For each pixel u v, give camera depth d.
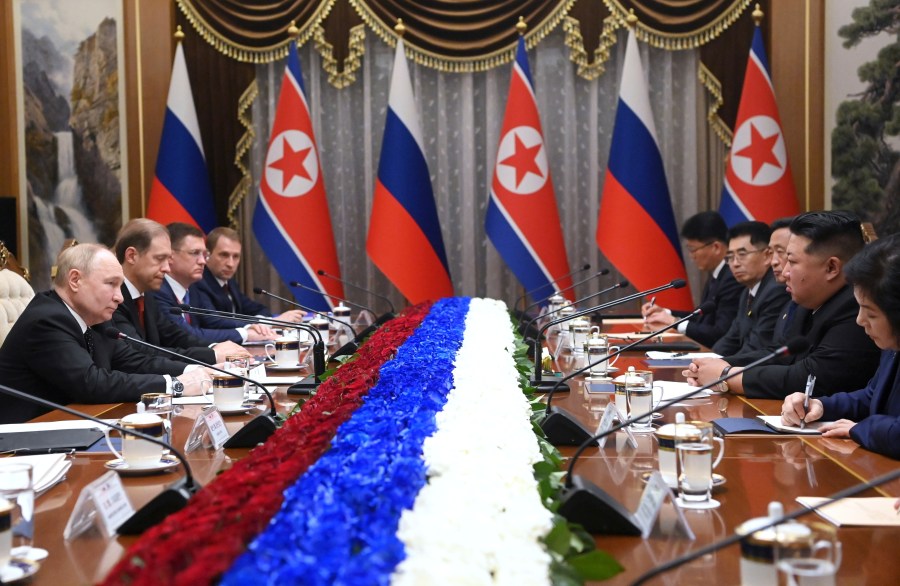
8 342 3.57
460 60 7.82
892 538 1.71
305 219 7.51
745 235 5.10
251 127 7.87
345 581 1.17
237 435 2.59
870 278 2.60
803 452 2.46
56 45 7.63
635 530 1.74
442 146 7.98
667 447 2.08
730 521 1.83
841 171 7.42
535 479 1.79
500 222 7.55
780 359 3.95
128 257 4.66
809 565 1.27
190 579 1.15
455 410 2.20
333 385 2.67
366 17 7.79
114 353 4.19
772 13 7.53
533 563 1.31
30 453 2.51
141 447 2.32
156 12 7.69
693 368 3.54
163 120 7.72
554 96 7.95
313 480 1.55
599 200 7.93
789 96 7.51
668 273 7.38
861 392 2.89
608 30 7.69
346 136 8.03
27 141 7.61
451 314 4.77
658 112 7.87
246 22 7.77
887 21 7.27
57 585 1.54
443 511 1.44
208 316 6.46
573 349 4.75
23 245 7.61
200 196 7.48
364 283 8.11
